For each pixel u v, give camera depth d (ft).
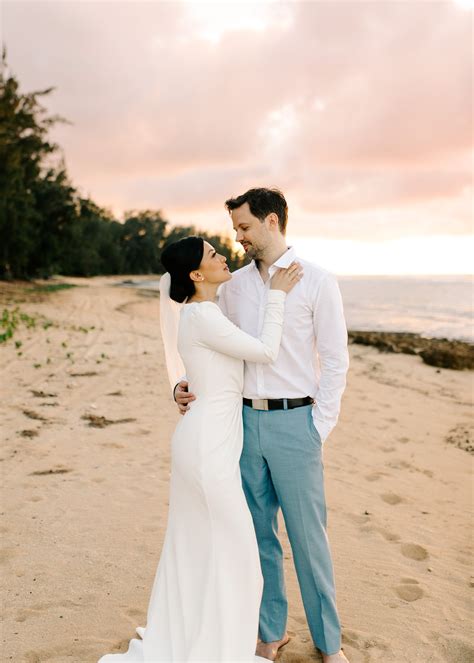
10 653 9.30
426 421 26.37
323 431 8.83
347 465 19.72
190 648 8.19
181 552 8.64
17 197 127.75
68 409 23.85
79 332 48.06
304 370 8.91
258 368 8.89
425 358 45.73
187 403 9.04
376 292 204.33
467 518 15.55
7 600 10.75
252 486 9.21
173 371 10.03
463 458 20.93
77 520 14.17
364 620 10.61
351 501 16.42
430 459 20.71
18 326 47.98
